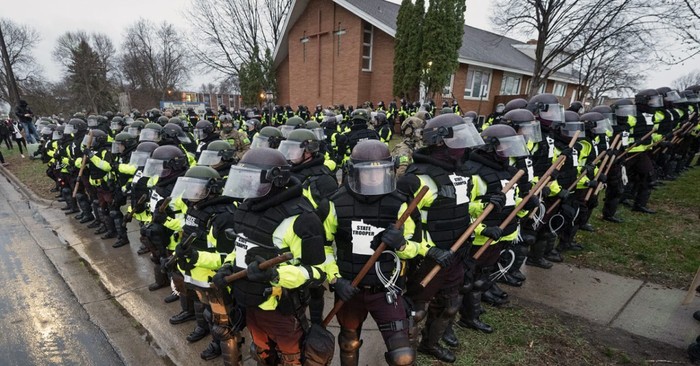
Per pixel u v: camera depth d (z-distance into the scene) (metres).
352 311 2.32
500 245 3.03
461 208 2.53
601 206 6.29
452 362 2.81
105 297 4.10
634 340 3.01
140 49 42.16
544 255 4.47
